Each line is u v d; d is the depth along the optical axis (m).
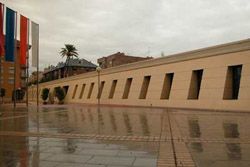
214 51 34.69
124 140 10.27
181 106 38.06
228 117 21.53
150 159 7.29
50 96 86.12
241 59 31.38
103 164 6.84
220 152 8.12
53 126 15.23
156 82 44.25
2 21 28.84
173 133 12.16
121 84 53.72
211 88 34.38
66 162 7.07
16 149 8.70
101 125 15.71
